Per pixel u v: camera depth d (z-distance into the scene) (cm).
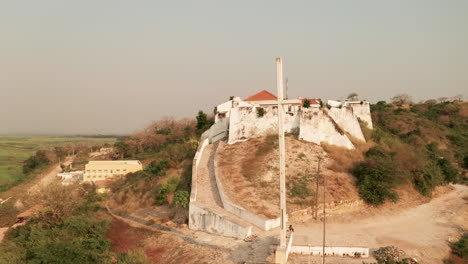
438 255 2430
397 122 7700
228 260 2206
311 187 3328
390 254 2220
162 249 2695
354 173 3662
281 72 2044
